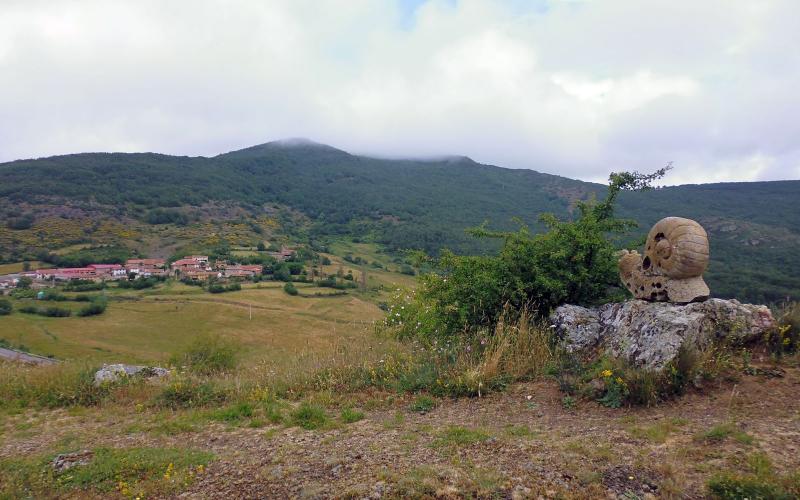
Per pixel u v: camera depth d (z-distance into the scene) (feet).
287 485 13.05
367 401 21.15
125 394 25.16
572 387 18.84
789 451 11.96
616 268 25.59
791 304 20.94
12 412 23.68
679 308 19.60
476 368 21.25
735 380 17.25
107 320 144.66
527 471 12.34
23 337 121.29
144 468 15.07
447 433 15.71
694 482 11.11
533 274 26.53
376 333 36.60
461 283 28.43
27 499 13.61
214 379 27.27
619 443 13.66
